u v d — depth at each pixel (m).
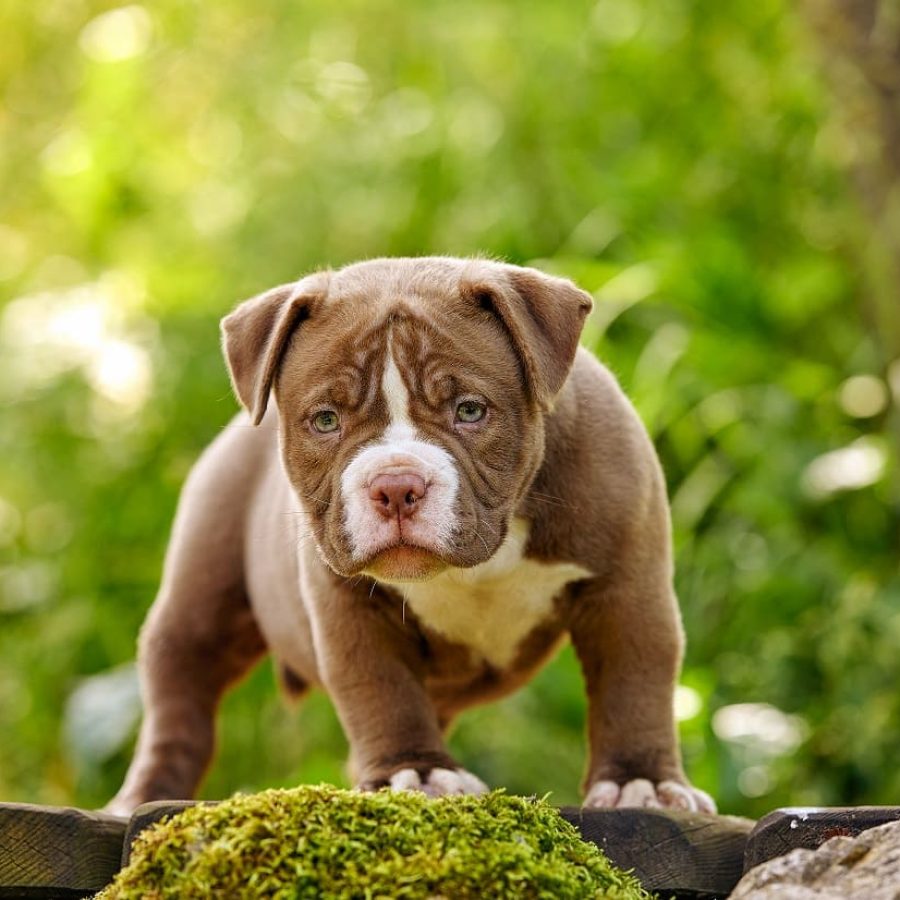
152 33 13.79
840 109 10.67
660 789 6.25
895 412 10.80
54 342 13.22
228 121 13.80
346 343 6.08
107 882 5.39
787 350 11.72
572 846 4.83
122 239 13.81
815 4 10.49
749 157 12.36
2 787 12.61
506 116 12.52
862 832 4.79
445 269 6.34
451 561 5.85
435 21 12.77
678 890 5.33
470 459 5.99
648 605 6.46
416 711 6.40
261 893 4.38
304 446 6.18
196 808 4.71
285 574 7.22
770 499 10.62
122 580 12.62
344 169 12.91
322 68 13.30
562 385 6.05
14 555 13.48
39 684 12.55
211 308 12.73
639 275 10.89
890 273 10.79
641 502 6.45
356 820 4.55
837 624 10.31
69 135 13.98
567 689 10.73
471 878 4.39
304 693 7.95
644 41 12.52
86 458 13.00
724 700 10.58
